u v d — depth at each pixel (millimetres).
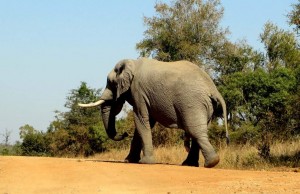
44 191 12375
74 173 15117
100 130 47031
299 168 20047
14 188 12812
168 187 12711
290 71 35188
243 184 12859
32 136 54188
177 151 26562
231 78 40406
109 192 12047
